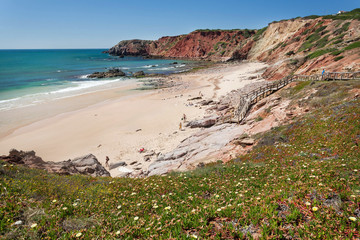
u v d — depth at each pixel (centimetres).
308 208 513
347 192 579
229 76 7362
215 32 17688
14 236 435
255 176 944
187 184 901
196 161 1817
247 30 16662
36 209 554
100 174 1866
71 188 813
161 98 5009
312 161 999
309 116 1791
